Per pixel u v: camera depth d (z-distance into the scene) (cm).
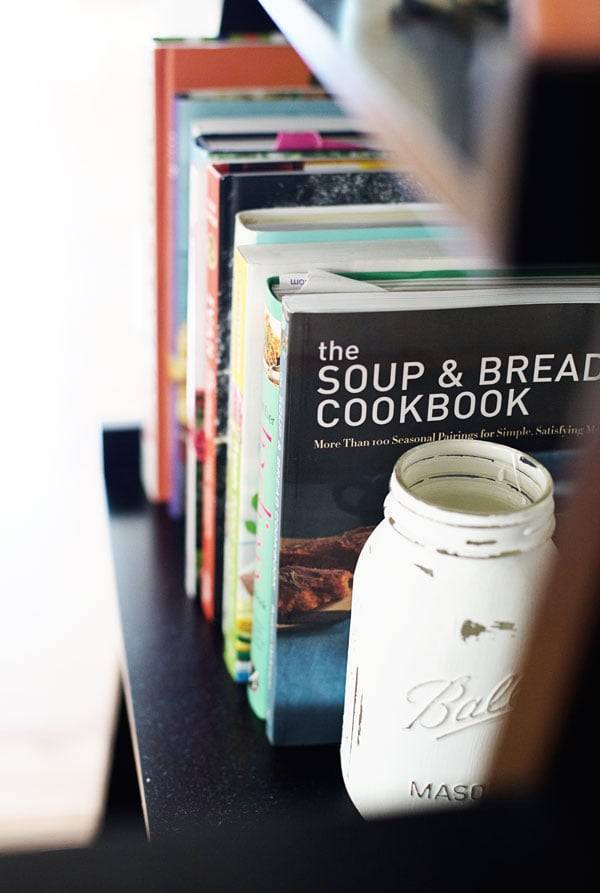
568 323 52
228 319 65
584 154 22
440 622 47
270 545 60
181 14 83
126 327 165
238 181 61
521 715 36
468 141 23
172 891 32
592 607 34
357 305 50
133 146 178
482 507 51
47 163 175
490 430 54
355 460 54
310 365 51
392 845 33
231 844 34
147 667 72
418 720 50
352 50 30
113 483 98
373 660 50
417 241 58
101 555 147
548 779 34
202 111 74
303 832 33
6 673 145
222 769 61
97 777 139
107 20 176
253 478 63
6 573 146
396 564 47
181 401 86
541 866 32
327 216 61
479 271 55
